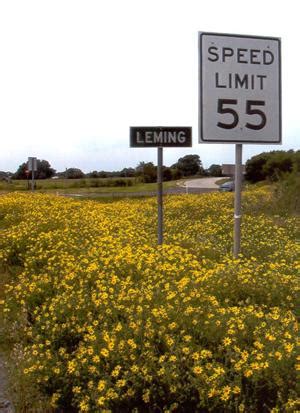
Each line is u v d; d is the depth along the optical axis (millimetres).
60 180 74500
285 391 3541
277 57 5668
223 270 5781
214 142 5516
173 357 3727
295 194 18484
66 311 4941
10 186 54969
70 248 7969
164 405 3811
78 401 3928
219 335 4086
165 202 20141
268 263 7625
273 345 3809
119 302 4801
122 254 6477
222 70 5516
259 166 59625
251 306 4625
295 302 5508
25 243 9180
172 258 6625
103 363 4062
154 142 7184
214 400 3574
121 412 3883
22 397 4270
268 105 5656
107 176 88875
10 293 6715
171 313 4387
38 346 4473
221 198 21062
